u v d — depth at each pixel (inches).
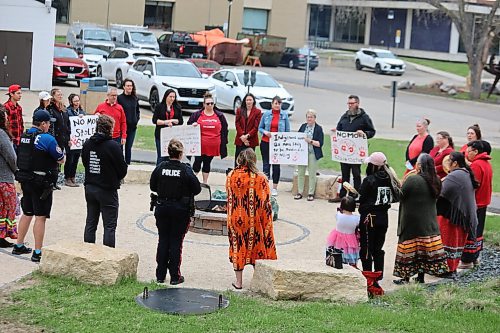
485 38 2149.4
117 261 422.9
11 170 493.7
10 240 519.8
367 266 470.0
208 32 2534.5
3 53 1460.4
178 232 446.6
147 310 382.9
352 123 725.3
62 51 1644.9
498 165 1069.8
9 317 366.9
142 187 748.0
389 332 368.8
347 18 3563.0
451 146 581.3
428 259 486.9
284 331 359.3
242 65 2583.7
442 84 2303.2
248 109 737.0
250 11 3019.2
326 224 650.2
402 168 967.6
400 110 1758.1
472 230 521.3
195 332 351.9
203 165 745.6
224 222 583.2
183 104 1365.7
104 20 2687.0
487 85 2379.4
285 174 888.9
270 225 451.2
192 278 468.4
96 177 466.6
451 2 2810.0
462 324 390.9
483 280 504.7
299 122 1397.6
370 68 2807.6
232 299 413.7
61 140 673.6
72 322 361.7
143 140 1042.1
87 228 474.0
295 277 422.9
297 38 3105.3
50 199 472.1
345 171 731.4
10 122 619.2
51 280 424.5
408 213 485.4
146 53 1701.5
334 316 388.8
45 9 1469.0
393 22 3516.2
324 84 2245.3
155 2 2810.0
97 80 1113.4
